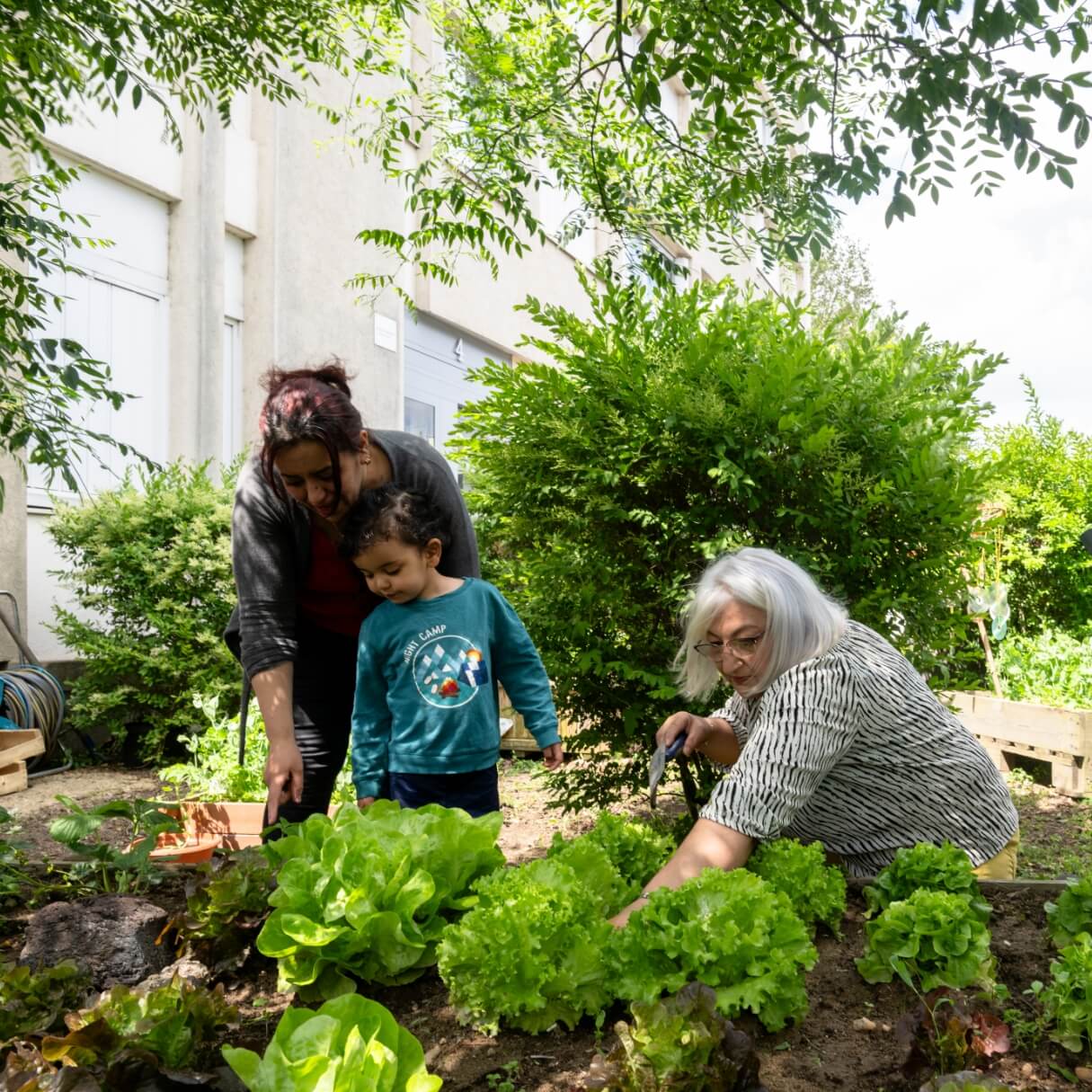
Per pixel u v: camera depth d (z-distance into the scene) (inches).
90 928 71.9
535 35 191.3
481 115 193.5
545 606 152.4
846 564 139.3
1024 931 78.8
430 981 69.7
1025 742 253.1
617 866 85.0
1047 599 359.6
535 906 62.7
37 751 211.9
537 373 154.5
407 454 107.8
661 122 156.7
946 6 107.2
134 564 236.5
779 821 77.2
